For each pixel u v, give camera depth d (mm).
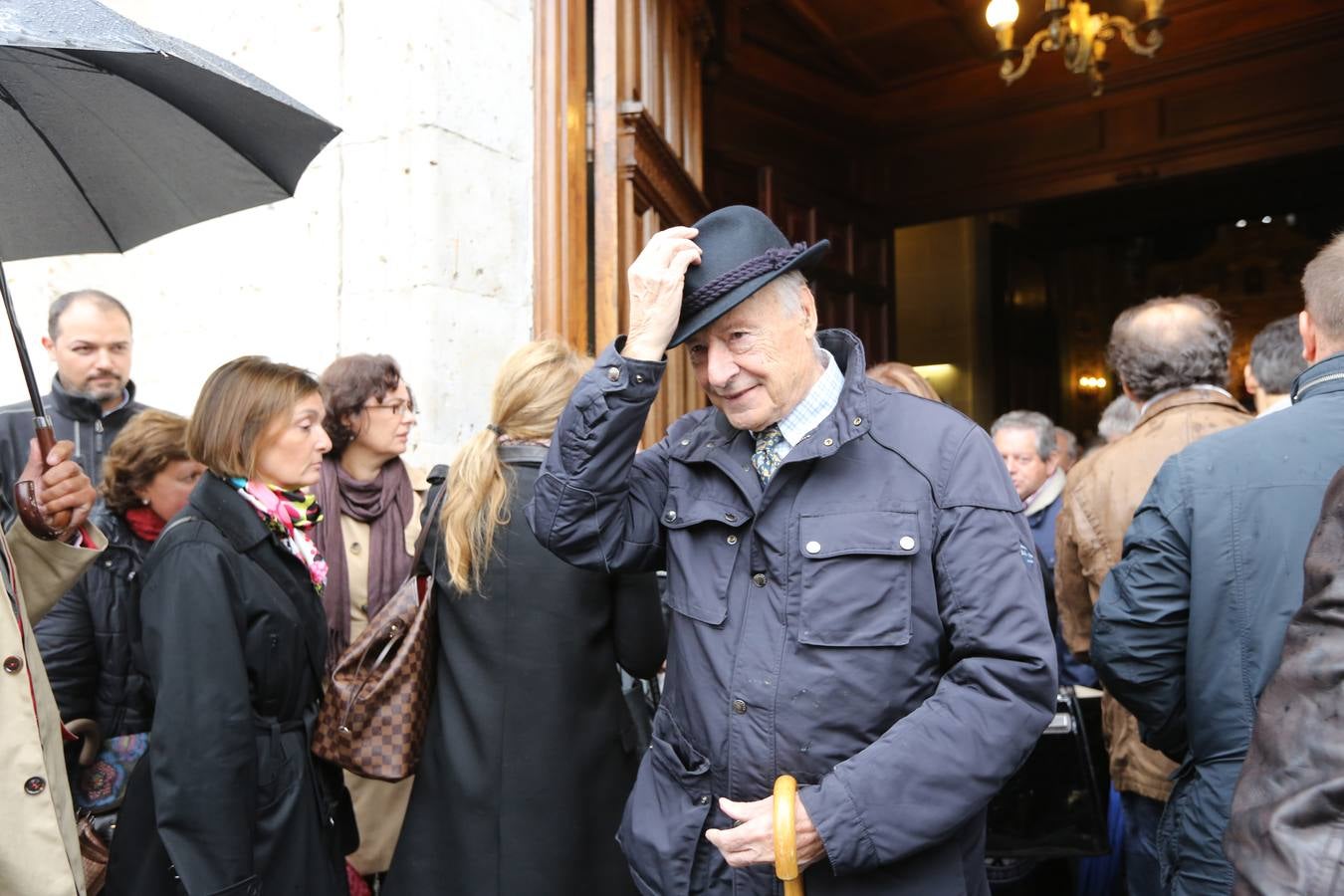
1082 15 5715
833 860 1162
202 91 1499
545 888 1739
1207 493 1535
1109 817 2650
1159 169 7379
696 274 1316
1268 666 1447
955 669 1246
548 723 1773
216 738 1547
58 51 1440
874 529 1267
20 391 3541
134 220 1744
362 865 2330
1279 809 707
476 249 3197
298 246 3309
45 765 1290
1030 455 3416
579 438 1367
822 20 6863
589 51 3719
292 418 1795
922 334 11664
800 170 7770
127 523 2062
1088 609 2342
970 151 8086
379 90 3152
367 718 1808
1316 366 1524
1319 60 6797
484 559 1792
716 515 1363
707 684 1341
